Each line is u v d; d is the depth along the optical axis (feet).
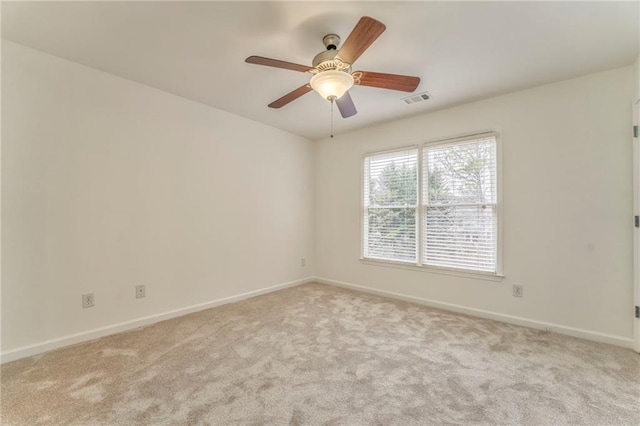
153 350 7.30
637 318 7.32
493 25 6.11
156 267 9.33
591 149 8.14
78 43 6.87
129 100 8.75
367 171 13.25
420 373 6.30
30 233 7.07
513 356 7.05
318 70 6.23
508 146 9.45
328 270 14.64
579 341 7.90
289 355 7.09
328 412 5.06
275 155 13.30
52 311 7.35
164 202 9.55
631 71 7.63
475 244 10.14
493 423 4.79
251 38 6.64
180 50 7.15
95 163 8.11
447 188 10.78
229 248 11.43
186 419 4.86
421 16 5.82
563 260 8.52
